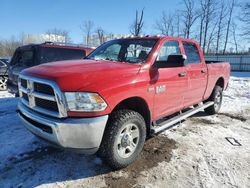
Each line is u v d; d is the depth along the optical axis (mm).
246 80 15859
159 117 4207
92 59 4379
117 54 4352
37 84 3250
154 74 3834
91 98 2973
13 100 8055
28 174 3385
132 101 3662
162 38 4340
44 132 3135
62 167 3574
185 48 4949
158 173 3500
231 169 3668
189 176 3447
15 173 3404
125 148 3502
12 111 6500
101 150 3291
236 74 24047
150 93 3762
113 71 3363
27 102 3488
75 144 3010
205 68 5520
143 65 3754
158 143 4492
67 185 3168
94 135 3014
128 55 4203
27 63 6859
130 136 3527
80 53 7523
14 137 4605
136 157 3725
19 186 3127
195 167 3691
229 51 41594
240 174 3541
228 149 4352
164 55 4277
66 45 7473
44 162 3699
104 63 3758
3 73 10805
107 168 3576
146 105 3775
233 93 10219
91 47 7926
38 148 4141
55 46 7129
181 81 4551
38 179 3275
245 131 5363
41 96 3160
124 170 3545
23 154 3930
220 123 5883
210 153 4164
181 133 5051
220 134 5090
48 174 3391
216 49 41406
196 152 4180
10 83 7578
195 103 5492
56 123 2947
